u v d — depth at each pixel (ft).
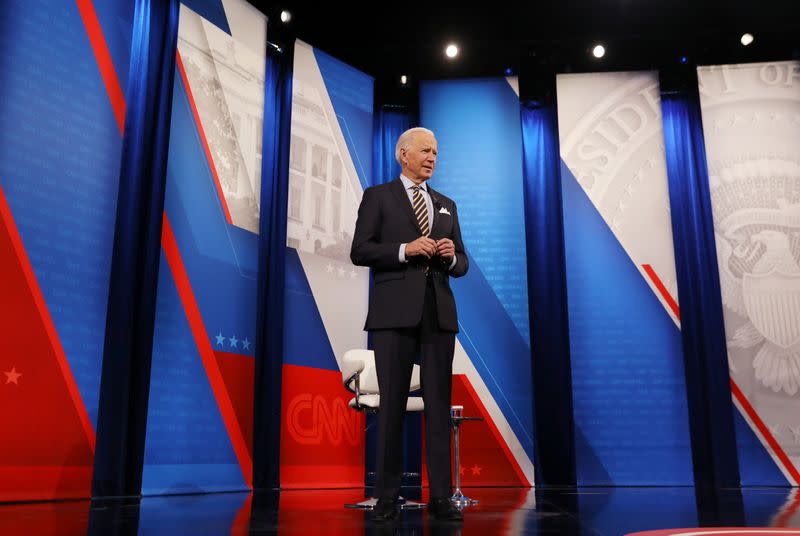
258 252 14.76
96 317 11.11
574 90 18.25
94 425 10.84
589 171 17.79
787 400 15.99
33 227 10.34
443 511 6.66
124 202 11.52
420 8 16.53
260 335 14.29
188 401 12.69
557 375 16.46
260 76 15.44
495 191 17.99
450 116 18.51
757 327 16.39
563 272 17.01
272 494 12.34
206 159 13.75
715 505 9.47
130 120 11.83
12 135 10.20
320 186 16.42
